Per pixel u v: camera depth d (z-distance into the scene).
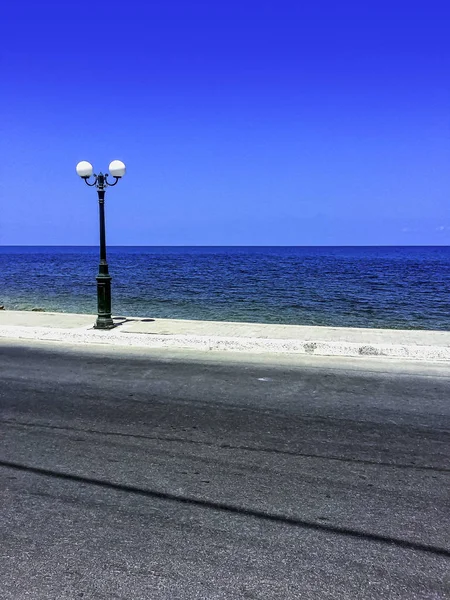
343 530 3.47
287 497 3.94
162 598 2.77
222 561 3.11
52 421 5.69
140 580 2.92
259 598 2.77
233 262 77.25
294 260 85.38
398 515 3.68
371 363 8.69
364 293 28.86
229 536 3.39
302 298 26.12
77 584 2.88
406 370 8.17
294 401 6.43
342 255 121.50
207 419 5.74
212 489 4.06
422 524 3.56
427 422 5.67
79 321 12.88
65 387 7.17
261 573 2.99
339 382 7.39
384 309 21.72
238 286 33.66
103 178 11.13
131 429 5.42
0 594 2.79
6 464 4.54
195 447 4.92
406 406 6.24
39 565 3.06
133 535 3.39
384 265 66.50
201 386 7.17
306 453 4.78
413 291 30.08
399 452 4.82
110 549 3.23
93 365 8.59
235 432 5.33
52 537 3.37
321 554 3.19
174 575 2.97
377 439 5.14
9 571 3.00
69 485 4.12
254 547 3.26
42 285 34.34
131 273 48.88
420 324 17.53
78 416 5.86
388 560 3.13
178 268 58.94
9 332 11.52
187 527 3.50
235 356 9.30
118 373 7.99
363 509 3.76
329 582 2.91
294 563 3.09
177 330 11.30
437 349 9.05
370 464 4.54
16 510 3.72
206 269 56.44
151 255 124.75
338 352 9.40
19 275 45.50
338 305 23.05
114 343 10.64
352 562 3.11
